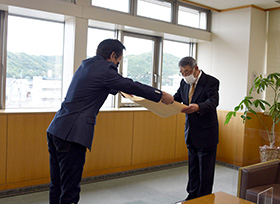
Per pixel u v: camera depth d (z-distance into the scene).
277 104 4.09
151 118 4.52
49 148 2.11
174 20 4.87
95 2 3.98
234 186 2.79
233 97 5.11
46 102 4.01
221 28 5.27
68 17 3.76
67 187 2.00
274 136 2.79
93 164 3.92
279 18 4.93
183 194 3.55
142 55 4.85
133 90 2.02
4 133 3.21
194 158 2.80
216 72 5.36
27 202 3.08
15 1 3.26
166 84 5.32
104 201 3.22
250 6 4.84
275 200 2.36
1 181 3.23
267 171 2.73
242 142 2.79
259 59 5.05
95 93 2.03
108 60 2.18
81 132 1.95
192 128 2.68
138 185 3.82
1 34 3.55
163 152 4.73
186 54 5.60
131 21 4.25
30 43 3.81
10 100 3.73
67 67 3.94
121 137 4.18
